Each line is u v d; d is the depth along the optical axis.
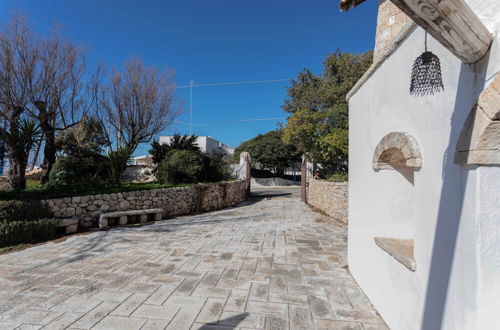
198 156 12.23
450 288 1.65
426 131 1.99
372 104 3.12
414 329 2.09
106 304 2.96
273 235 6.30
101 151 12.00
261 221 8.16
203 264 4.28
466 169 1.51
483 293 1.42
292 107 17.47
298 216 9.10
